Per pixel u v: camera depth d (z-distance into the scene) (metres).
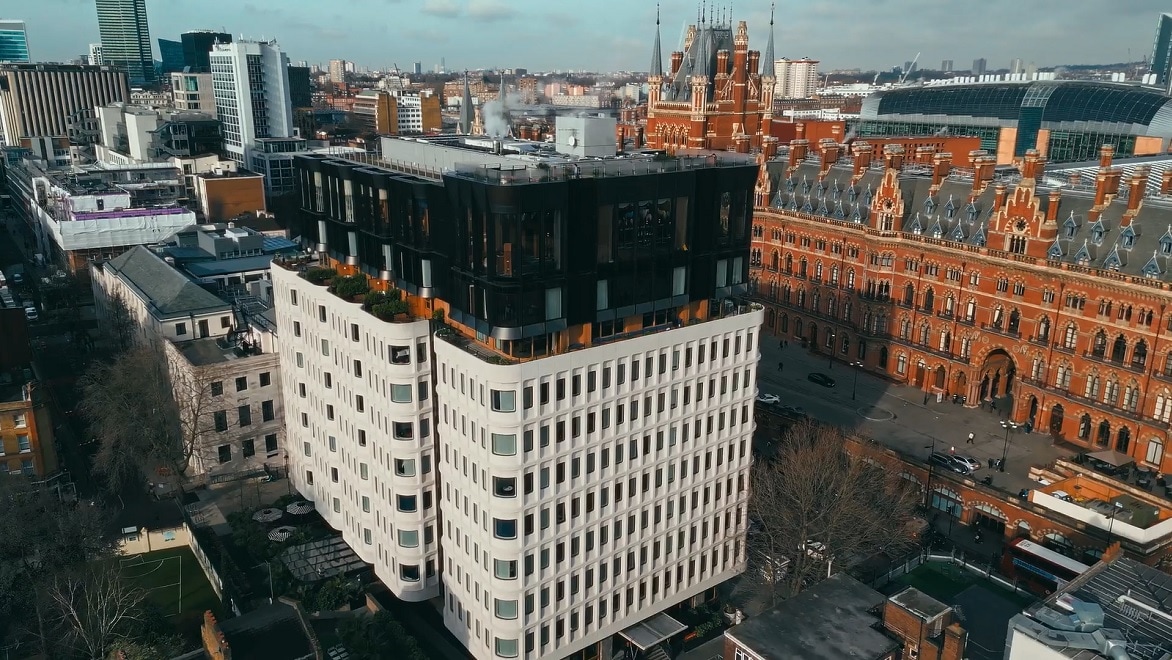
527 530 60.31
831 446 87.19
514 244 55.66
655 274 64.62
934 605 54.12
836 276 137.75
